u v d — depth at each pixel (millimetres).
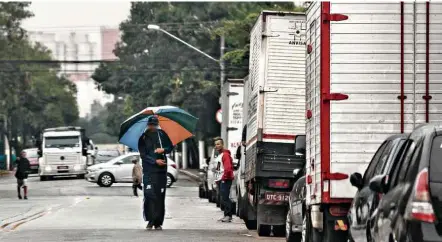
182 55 146125
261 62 40406
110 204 66500
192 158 158875
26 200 75438
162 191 41125
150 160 40812
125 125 43406
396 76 27203
